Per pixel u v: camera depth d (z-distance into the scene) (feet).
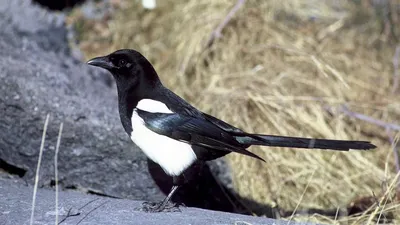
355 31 40.57
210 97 34.35
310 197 29.19
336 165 30.60
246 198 29.09
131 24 41.14
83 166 26.43
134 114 23.59
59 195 23.65
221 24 38.42
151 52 39.55
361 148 23.47
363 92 36.22
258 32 38.60
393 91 36.58
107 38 40.81
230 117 32.42
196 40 38.06
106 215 21.39
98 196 24.72
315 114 33.04
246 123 32.17
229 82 35.55
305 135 31.99
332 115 33.76
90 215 21.29
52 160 26.40
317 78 35.88
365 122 33.99
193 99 35.73
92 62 23.97
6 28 36.45
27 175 26.61
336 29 40.40
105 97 31.58
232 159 30.07
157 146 23.56
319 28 40.27
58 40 38.68
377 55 39.14
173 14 40.45
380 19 41.14
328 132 32.19
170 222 21.02
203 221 21.33
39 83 27.63
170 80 37.42
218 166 28.35
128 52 24.00
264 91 34.17
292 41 38.78
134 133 23.84
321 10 41.42
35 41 36.99
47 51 36.88
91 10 42.06
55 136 26.17
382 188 27.63
